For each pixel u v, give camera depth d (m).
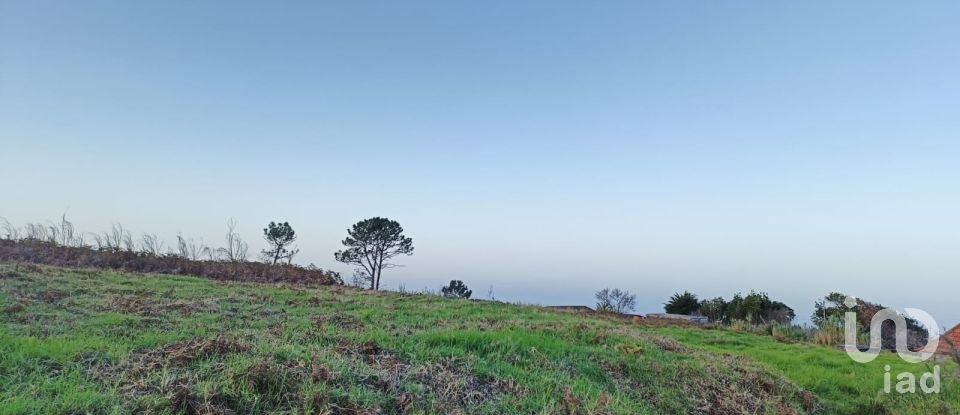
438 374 5.76
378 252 37.06
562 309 16.92
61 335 5.89
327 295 12.92
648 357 8.24
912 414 7.89
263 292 12.22
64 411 3.82
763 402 7.32
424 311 11.73
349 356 5.91
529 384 5.94
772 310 23.67
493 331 8.34
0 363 4.59
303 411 4.29
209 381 4.42
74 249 14.98
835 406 8.07
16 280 9.75
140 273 13.47
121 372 4.69
